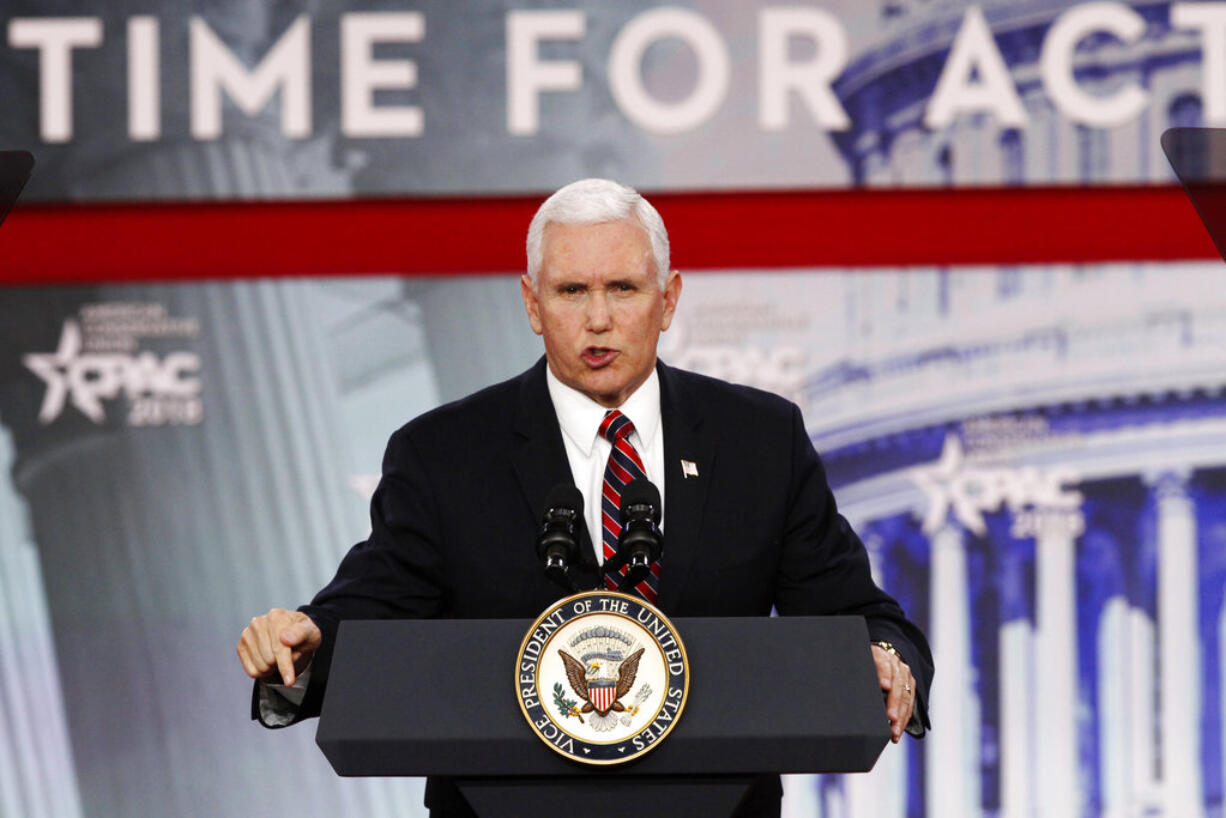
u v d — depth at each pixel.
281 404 16.36
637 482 6.89
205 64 16.30
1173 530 15.83
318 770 16.20
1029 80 15.94
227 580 16.23
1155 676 15.78
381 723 5.96
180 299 16.44
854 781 16.05
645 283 7.46
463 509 7.78
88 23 16.28
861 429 16.09
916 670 7.44
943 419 16.06
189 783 16.09
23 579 16.19
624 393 7.83
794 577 8.03
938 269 16.16
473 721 5.97
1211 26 15.79
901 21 16.06
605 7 16.22
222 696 16.17
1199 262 15.95
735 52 16.12
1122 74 15.85
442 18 16.30
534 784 5.98
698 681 6.04
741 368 16.17
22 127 16.27
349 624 6.26
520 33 16.23
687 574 7.59
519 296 16.38
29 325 16.34
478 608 7.65
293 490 16.28
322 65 16.31
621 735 5.87
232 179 16.30
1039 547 15.93
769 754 5.93
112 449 16.31
